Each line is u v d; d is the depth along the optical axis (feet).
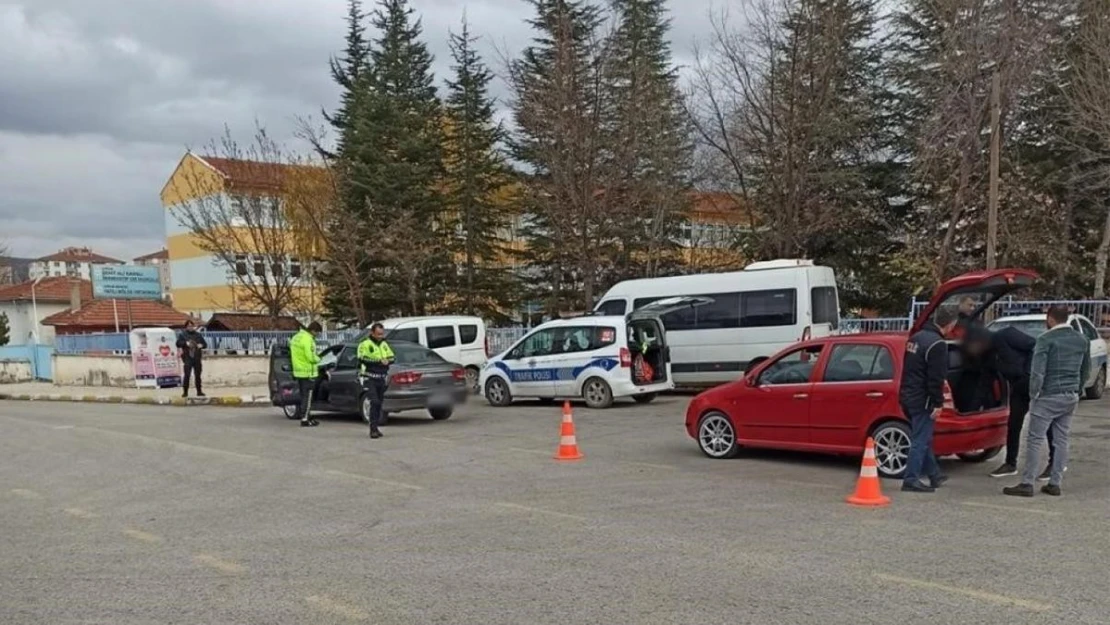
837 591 16.34
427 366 49.32
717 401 33.22
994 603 15.49
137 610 16.21
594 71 87.25
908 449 27.14
